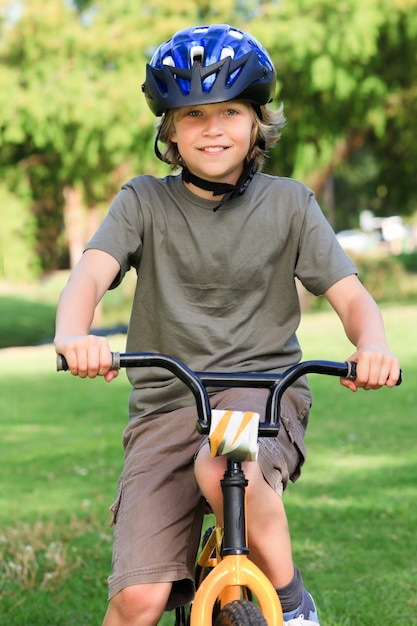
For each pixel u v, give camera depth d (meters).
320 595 5.47
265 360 3.70
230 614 2.79
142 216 3.73
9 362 21.67
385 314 24.58
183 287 3.71
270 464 3.26
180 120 3.62
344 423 11.11
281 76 26.17
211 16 26.36
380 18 24.61
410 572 5.87
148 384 3.73
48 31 25.91
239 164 3.71
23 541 6.55
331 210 46.97
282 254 3.76
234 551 2.88
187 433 3.55
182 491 3.47
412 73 27.20
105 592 5.66
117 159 26.19
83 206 30.23
